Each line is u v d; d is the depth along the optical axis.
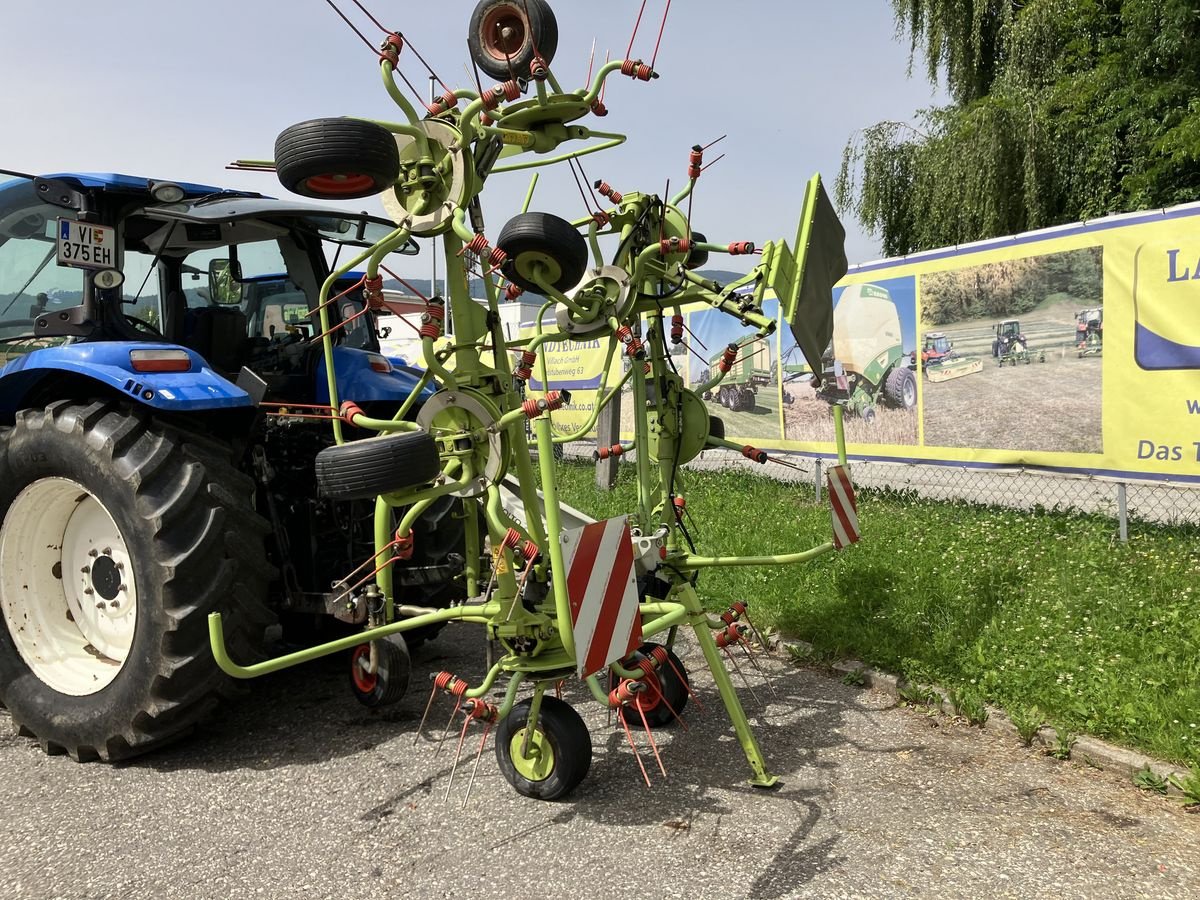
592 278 3.28
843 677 3.95
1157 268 5.23
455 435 2.84
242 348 4.32
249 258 4.55
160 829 2.72
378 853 2.56
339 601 3.46
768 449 8.45
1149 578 4.37
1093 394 5.62
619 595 2.71
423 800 2.89
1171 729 2.99
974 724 3.39
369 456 2.55
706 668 4.16
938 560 4.92
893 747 3.22
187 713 3.20
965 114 13.03
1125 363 5.42
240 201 3.90
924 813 2.71
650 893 2.32
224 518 3.17
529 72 2.99
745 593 4.85
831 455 7.70
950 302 6.49
